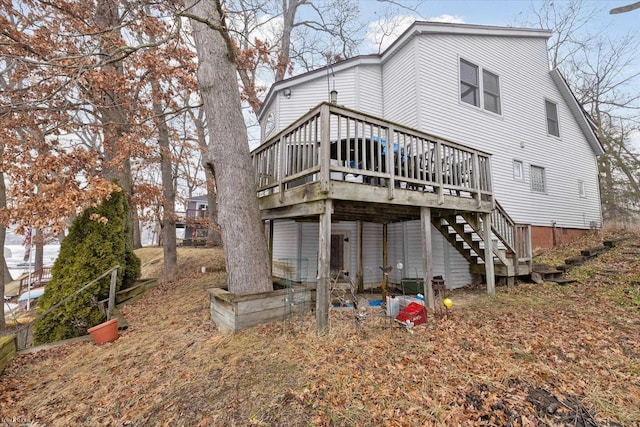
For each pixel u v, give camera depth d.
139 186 8.85
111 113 7.59
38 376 3.51
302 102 8.93
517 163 9.44
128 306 6.59
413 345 3.53
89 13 7.36
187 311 5.64
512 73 9.59
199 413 2.47
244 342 3.65
